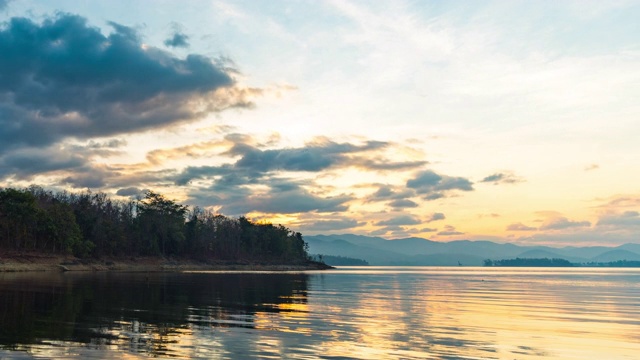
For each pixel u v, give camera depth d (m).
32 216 118.50
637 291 68.38
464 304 43.75
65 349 19.97
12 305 34.44
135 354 19.36
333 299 46.84
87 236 145.62
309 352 20.45
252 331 25.33
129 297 43.22
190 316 30.94
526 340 24.64
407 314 34.72
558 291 67.75
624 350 22.52
